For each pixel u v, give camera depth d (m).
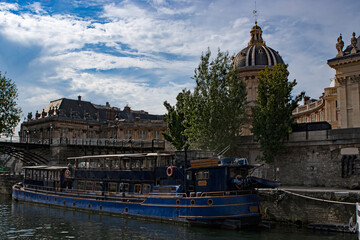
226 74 31.78
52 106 73.19
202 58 31.64
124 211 23.95
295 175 27.62
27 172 35.62
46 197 31.05
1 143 42.22
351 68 34.78
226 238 17.25
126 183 25.05
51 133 67.69
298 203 20.48
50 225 21.27
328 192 19.72
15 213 26.16
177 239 17.27
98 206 25.78
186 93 31.97
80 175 28.67
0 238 17.94
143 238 17.67
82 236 18.31
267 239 16.94
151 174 23.59
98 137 72.75
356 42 35.09
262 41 55.47
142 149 50.97
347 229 17.98
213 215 19.62
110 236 18.20
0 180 46.38
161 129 67.69
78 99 75.19
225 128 30.48
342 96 35.47
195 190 21.45
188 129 31.19
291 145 27.94
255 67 50.44
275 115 28.45
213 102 30.30
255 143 30.42
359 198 18.61
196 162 21.53
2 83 43.44
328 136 25.94
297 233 18.20
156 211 21.98
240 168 20.86
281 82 29.06
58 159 44.94
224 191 19.91
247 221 19.58
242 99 31.47
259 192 21.94
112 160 26.66
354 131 24.75
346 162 24.83
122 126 67.50
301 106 56.62
